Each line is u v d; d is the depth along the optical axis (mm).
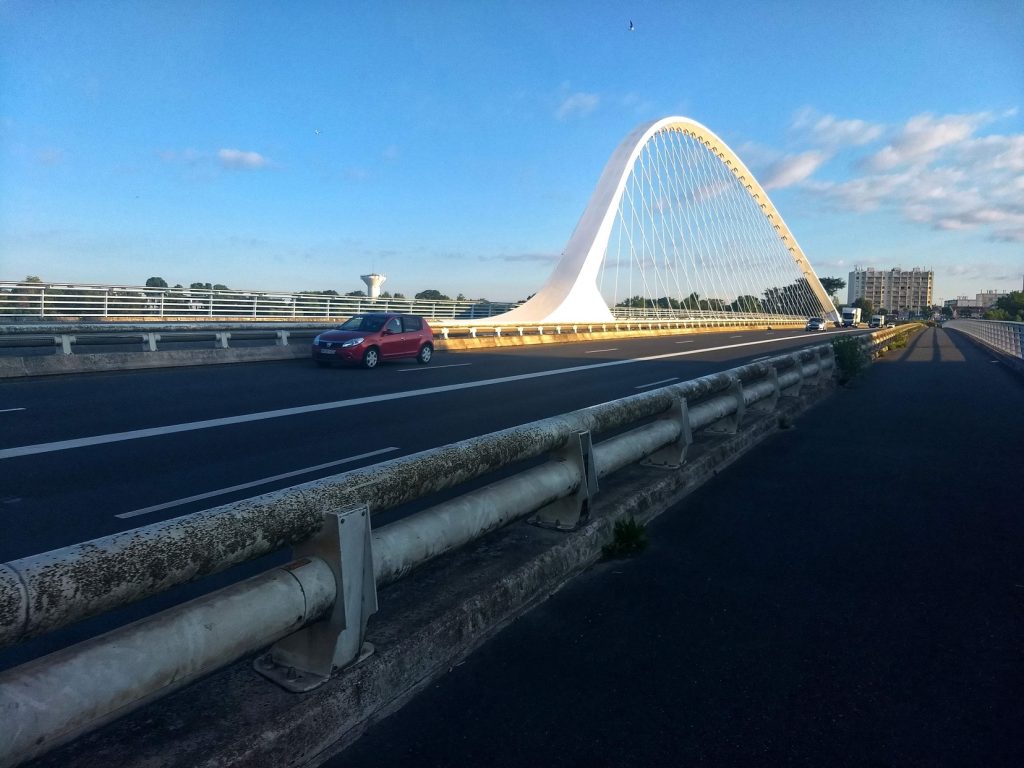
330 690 2711
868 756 2703
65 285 28156
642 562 4719
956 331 72438
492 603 3680
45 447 8031
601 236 48000
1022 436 9547
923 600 4156
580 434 4602
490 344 28875
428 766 2582
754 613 3951
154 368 16281
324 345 18234
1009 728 2891
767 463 7688
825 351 14289
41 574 1911
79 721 1964
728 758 2676
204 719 2514
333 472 7203
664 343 37031
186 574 2266
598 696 3080
